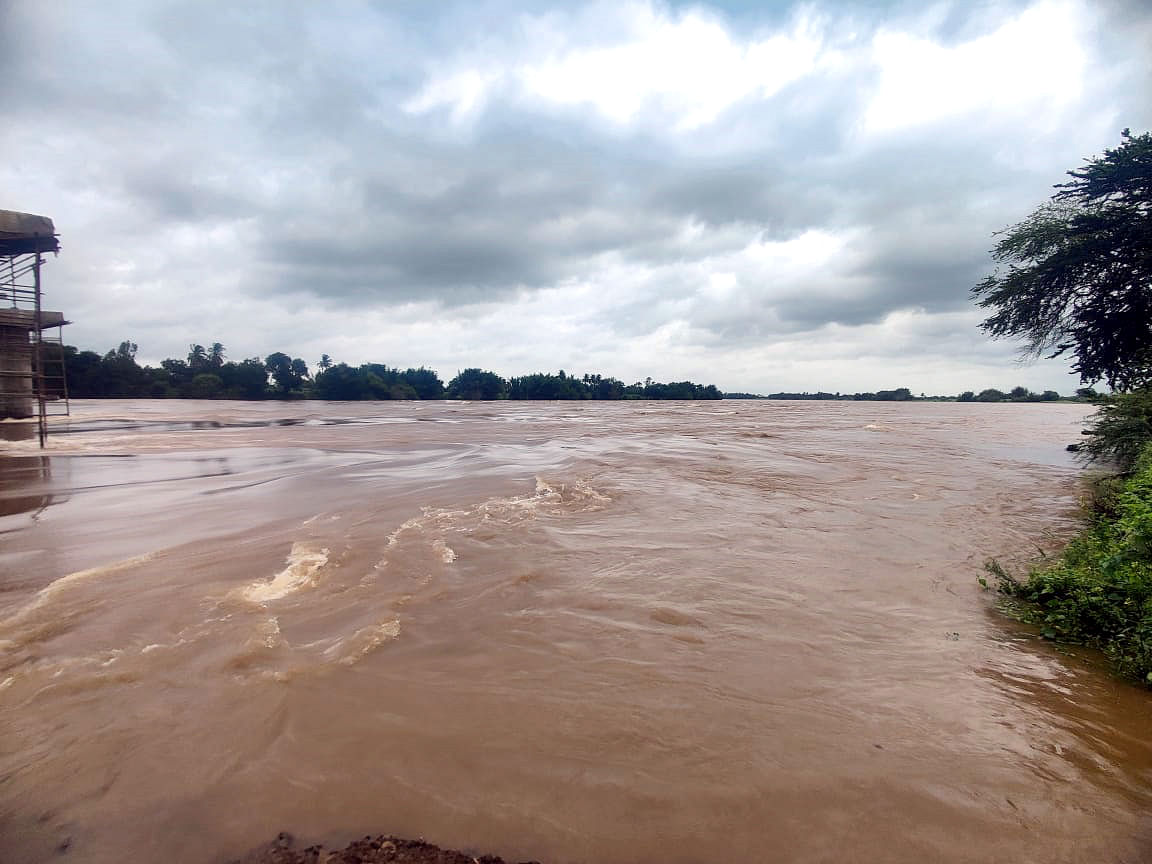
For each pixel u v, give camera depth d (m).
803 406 92.94
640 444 22.22
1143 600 4.93
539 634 4.95
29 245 21.23
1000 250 17.95
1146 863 2.61
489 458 17.30
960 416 56.09
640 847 2.66
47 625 5.00
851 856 2.64
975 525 9.20
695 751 3.37
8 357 28.61
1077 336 17.66
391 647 4.67
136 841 2.68
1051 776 3.21
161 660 4.38
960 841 2.73
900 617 5.47
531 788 3.04
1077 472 15.41
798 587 6.22
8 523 8.76
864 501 11.04
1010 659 4.63
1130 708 3.92
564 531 8.38
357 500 10.48
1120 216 15.27
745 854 2.64
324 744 3.38
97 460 16.61
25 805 2.89
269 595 5.75
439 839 2.70
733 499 10.98
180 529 8.36
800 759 3.32
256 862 2.56
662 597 5.85
